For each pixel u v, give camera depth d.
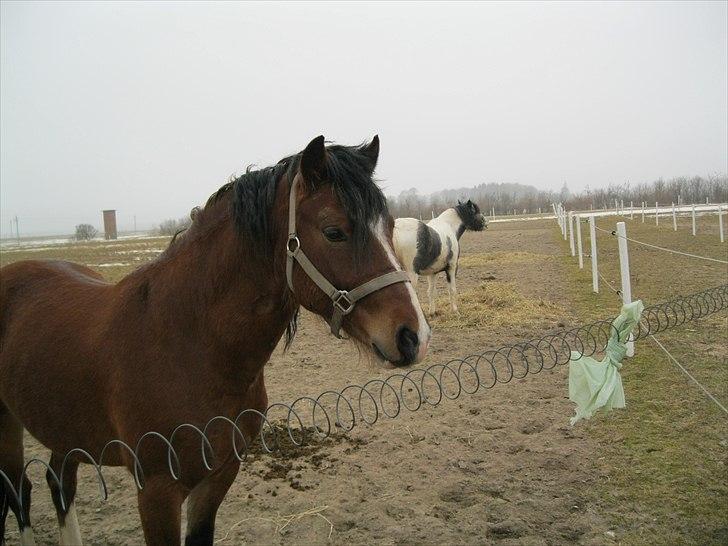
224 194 2.36
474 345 7.17
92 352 2.29
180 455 2.07
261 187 2.13
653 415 4.52
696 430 4.20
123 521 3.52
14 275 2.99
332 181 1.98
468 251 20.23
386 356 1.92
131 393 2.13
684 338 6.63
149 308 2.23
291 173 2.08
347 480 3.83
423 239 8.44
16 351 2.57
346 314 2.00
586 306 9.08
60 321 2.52
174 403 2.08
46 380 2.41
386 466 4.02
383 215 2.04
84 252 31.39
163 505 2.09
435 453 4.17
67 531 3.05
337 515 3.40
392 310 1.92
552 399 5.17
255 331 2.14
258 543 3.16
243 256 2.09
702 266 12.45
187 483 2.12
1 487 2.82
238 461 2.34
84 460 2.53
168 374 2.11
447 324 8.43
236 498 3.65
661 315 7.61
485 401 5.20
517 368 6.17
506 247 20.94
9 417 2.85
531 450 4.12
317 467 4.04
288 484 3.81
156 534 2.10
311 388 5.91
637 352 6.21
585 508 3.31
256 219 2.07
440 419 4.83
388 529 3.19
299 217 2.01
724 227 22.16
